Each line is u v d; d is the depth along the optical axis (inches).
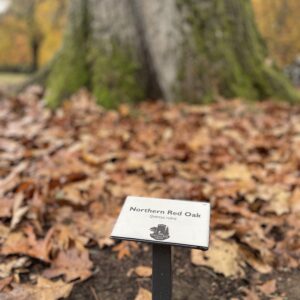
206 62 184.9
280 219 85.4
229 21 196.1
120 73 183.3
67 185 95.6
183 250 76.2
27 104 181.6
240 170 107.0
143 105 179.5
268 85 199.3
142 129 143.6
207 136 135.1
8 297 60.2
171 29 185.0
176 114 160.4
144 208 50.7
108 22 188.9
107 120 154.1
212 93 182.4
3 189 92.1
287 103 190.9
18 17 695.1
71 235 75.9
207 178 103.3
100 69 184.7
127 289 65.4
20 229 76.8
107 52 186.7
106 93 178.9
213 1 190.9
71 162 111.0
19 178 99.3
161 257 47.3
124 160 115.5
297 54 470.3
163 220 48.2
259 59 205.5
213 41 187.5
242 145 127.7
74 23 196.5
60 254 70.8
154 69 190.5
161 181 103.3
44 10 682.2
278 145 127.0
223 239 77.0
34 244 71.4
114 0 188.1
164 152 120.9
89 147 124.6
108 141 130.3
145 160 115.2
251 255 73.6
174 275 69.0
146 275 68.3
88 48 192.9
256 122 150.2
